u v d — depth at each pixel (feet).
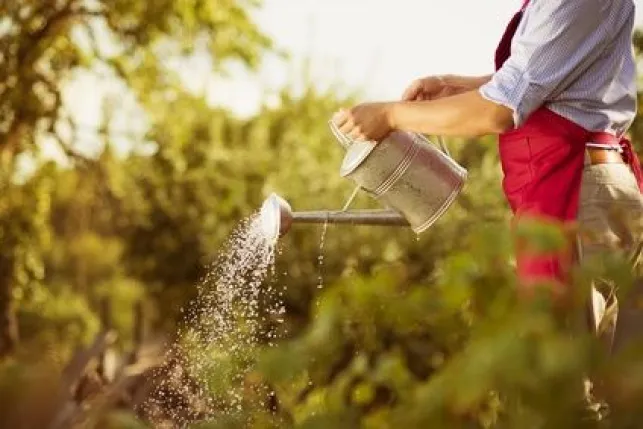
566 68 11.75
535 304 6.42
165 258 64.28
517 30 12.03
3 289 54.54
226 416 8.37
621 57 12.07
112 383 18.65
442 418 6.11
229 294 12.97
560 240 6.75
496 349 5.90
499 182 40.32
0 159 56.80
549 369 5.88
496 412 6.33
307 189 49.29
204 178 63.36
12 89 56.18
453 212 39.45
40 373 8.31
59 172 59.52
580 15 11.69
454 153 43.21
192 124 65.00
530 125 12.00
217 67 61.67
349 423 7.80
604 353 5.89
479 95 11.91
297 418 8.36
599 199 11.84
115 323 61.36
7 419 8.29
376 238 41.75
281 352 7.40
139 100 60.59
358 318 7.56
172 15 58.90
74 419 17.65
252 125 67.41
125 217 64.75
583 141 11.91
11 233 56.29
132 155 63.93
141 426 8.28
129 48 59.36
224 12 61.00
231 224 62.28
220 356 8.25
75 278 65.62
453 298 6.79
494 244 6.74
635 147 23.89
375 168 13.15
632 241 11.88
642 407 5.68
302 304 43.21
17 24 56.03
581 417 6.00
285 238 44.21
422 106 12.36
